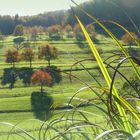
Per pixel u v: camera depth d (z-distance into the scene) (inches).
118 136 69.5
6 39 6560.0
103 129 82.0
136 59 73.7
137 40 84.6
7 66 5290.4
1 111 3708.2
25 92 4350.4
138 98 86.9
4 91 4608.8
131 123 81.4
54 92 3764.8
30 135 86.0
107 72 83.2
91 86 83.0
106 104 87.6
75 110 89.2
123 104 80.8
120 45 85.0
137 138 56.8
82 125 83.9
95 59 87.4
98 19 86.3
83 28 85.7
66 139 83.1
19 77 4916.3
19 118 3528.5
